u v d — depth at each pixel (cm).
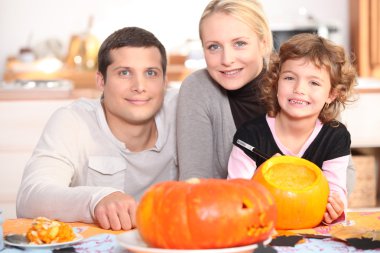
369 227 123
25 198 141
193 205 94
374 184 333
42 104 307
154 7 459
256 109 173
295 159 127
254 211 96
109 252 106
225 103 172
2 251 108
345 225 125
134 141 170
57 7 455
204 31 166
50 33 456
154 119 174
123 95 162
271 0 457
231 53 162
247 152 150
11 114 305
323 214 124
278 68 151
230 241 95
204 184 98
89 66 419
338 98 153
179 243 94
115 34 165
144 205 98
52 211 135
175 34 461
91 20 452
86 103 175
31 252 107
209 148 171
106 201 127
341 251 105
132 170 171
